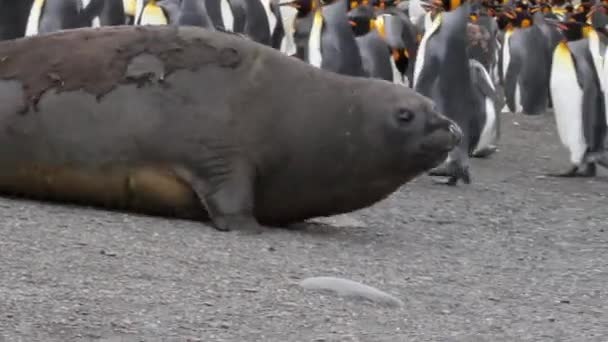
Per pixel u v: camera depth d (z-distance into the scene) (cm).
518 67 3878
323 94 1528
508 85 3909
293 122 1512
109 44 1549
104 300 1152
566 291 1354
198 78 1516
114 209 1548
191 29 1562
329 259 1409
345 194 1544
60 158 1522
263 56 1545
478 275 1409
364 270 1374
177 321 1110
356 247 1502
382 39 2845
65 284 1192
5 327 1054
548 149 2895
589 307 1285
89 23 2705
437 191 2092
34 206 1522
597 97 2447
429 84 2244
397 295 1273
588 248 1630
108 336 1056
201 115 1500
